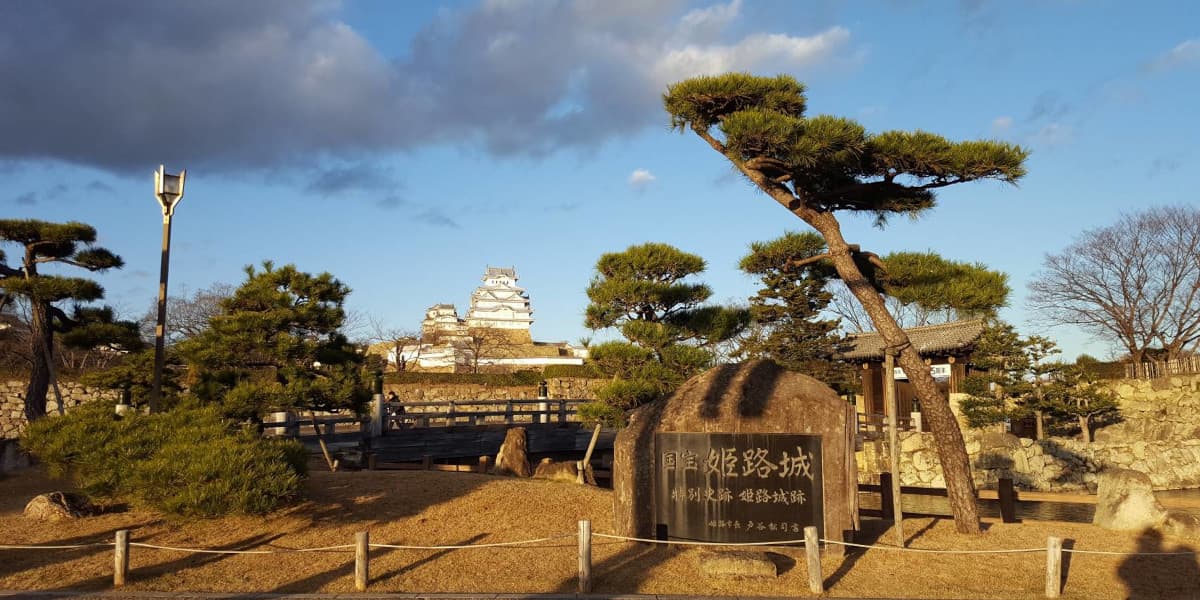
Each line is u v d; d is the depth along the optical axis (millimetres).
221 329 17531
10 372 31453
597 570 11055
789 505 11914
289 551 11766
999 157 12227
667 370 17594
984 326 31953
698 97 13211
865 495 18938
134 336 21234
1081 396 32875
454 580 10570
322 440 19938
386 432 23188
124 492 12359
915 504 24547
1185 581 10562
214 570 10930
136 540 12312
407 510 14109
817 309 34094
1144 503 13461
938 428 13453
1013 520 14344
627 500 12594
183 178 16281
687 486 12367
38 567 10930
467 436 24516
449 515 13867
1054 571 10000
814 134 11750
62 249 21641
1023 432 36250
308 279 18938
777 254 21922
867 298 13391
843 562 11398
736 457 12203
